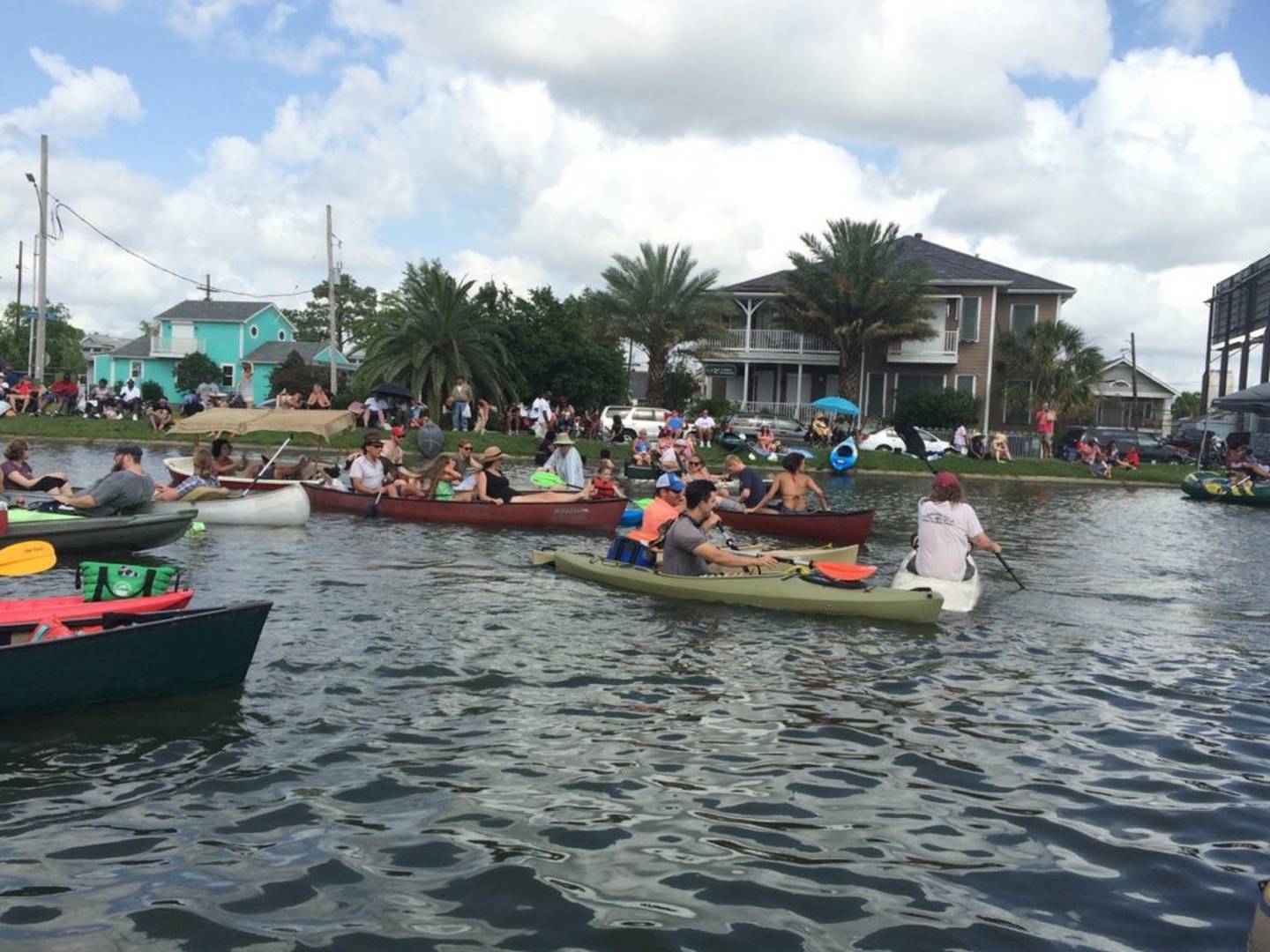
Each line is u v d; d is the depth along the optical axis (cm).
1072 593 1303
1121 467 3847
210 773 618
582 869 514
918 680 861
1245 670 930
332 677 810
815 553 1332
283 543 1466
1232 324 4662
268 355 6794
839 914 479
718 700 789
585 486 2156
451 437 3512
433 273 3728
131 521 1316
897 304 4456
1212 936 466
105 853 517
